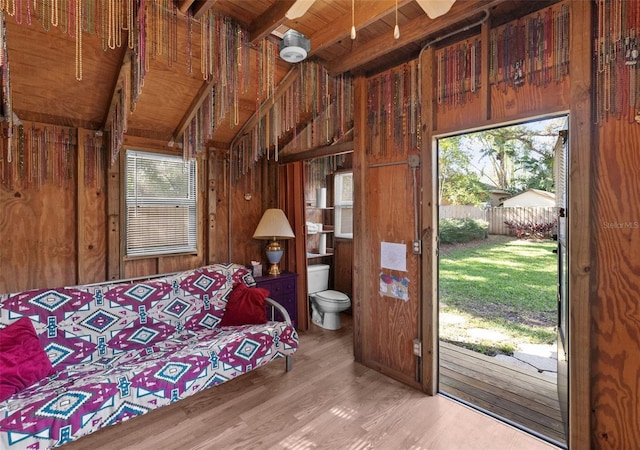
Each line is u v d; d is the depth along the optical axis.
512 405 2.27
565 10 1.77
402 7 2.08
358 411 2.21
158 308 2.69
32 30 1.97
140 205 3.02
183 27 2.11
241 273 3.27
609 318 1.64
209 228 3.48
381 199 2.73
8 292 2.39
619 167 1.61
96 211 2.79
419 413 2.18
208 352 2.27
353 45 2.55
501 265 5.34
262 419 2.12
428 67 2.36
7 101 1.96
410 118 2.51
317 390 2.47
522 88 1.93
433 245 2.37
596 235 1.67
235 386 2.54
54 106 2.52
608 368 1.65
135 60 2.06
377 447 1.86
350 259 4.30
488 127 2.08
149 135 3.09
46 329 2.20
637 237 1.57
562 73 1.77
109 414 1.82
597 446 1.67
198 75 2.64
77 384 1.84
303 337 3.59
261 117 3.31
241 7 2.07
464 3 1.95
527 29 1.91
